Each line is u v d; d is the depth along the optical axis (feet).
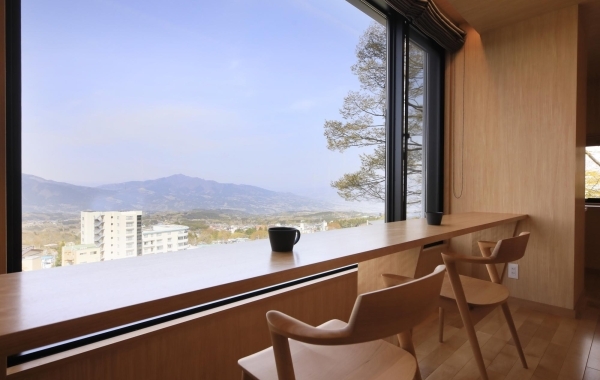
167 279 2.75
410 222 7.06
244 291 2.77
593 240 13.03
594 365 6.18
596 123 13.64
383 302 2.26
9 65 3.53
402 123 8.95
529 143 9.30
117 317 2.09
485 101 10.11
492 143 9.97
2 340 1.71
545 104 9.03
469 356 6.49
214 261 3.42
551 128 8.94
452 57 10.78
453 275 4.95
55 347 3.59
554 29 8.89
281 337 2.43
